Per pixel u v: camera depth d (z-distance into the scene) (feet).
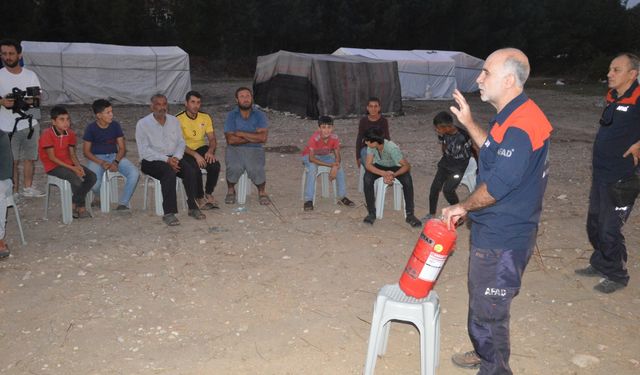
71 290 15.28
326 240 19.58
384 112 61.21
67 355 12.18
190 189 21.61
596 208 15.30
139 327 13.41
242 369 11.78
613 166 14.61
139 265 17.04
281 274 16.63
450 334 13.41
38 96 22.39
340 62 57.21
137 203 23.68
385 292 11.05
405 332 13.55
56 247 18.30
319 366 11.98
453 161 20.53
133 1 117.29
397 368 11.99
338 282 16.19
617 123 14.34
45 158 20.53
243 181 23.79
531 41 153.07
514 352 12.63
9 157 17.52
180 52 68.49
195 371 11.67
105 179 21.76
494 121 9.64
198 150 23.22
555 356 12.48
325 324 13.74
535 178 9.53
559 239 20.08
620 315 14.39
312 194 23.06
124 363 11.91
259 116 23.49
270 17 131.34
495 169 9.18
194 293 15.26
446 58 82.02
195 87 91.71
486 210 9.80
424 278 10.57
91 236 19.44
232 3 131.54
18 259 17.25
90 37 113.09
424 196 25.99
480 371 10.48
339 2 133.59
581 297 15.44
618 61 14.19
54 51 62.03
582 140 45.83
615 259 15.48
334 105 56.95
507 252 9.73
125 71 65.67
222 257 17.84
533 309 14.70
